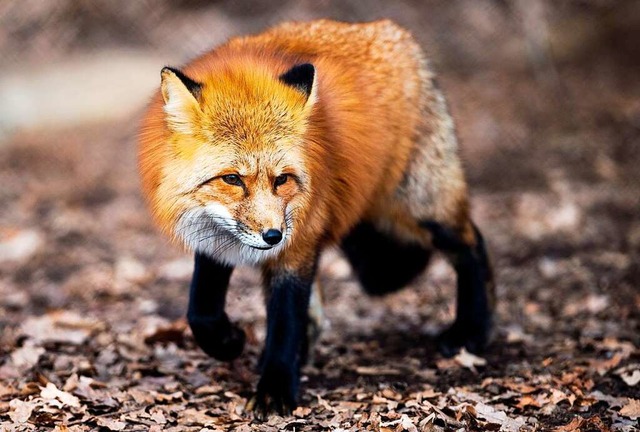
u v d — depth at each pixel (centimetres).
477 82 2442
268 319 788
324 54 864
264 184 711
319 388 847
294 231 741
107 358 902
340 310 1170
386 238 984
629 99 2245
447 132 957
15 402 735
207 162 709
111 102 2366
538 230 1475
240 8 2836
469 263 970
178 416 744
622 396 799
